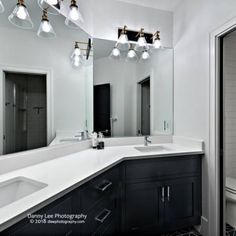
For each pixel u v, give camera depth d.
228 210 1.89
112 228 1.38
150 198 1.58
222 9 1.51
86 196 1.05
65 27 1.65
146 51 2.23
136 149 1.89
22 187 0.99
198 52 1.81
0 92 1.20
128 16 2.13
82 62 1.85
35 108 1.43
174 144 2.14
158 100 2.28
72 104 1.75
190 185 1.71
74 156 1.52
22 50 1.33
